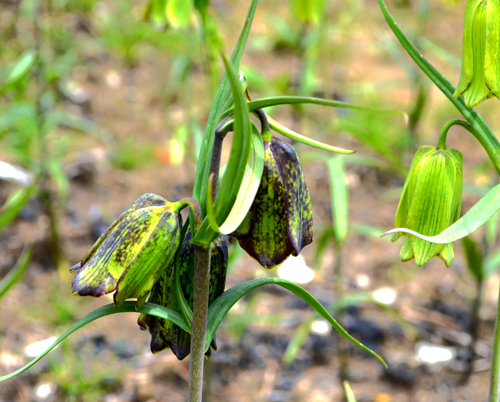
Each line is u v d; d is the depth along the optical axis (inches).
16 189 39.9
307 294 16.5
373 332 32.3
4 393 27.5
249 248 16.1
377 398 29.0
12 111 33.8
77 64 52.7
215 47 22.1
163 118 48.4
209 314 16.4
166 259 15.8
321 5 30.3
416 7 67.6
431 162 17.0
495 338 17.5
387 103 50.1
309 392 29.5
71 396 27.6
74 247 36.8
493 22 16.1
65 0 55.4
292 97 15.7
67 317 31.8
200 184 16.0
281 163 15.9
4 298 33.1
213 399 29.0
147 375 29.6
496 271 36.6
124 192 41.4
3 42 46.9
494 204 15.9
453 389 29.5
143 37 54.7
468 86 16.4
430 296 34.9
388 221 40.5
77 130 46.5
